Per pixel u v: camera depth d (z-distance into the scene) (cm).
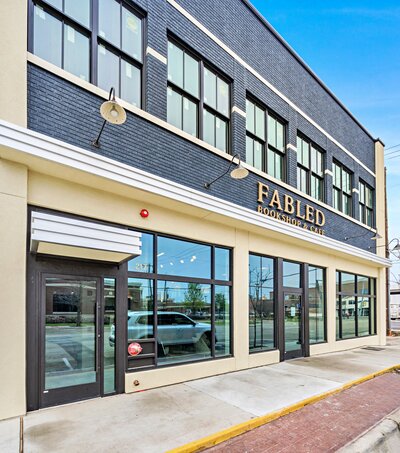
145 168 671
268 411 532
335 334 1224
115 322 614
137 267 662
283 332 979
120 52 670
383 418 543
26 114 518
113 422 476
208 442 428
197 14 813
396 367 933
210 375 753
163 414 509
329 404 600
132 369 630
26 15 531
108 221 626
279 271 991
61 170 539
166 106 726
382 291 1579
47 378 530
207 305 789
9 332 486
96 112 610
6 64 504
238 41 923
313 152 1237
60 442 414
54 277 551
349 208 1459
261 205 941
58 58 589
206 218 781
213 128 854
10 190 505
